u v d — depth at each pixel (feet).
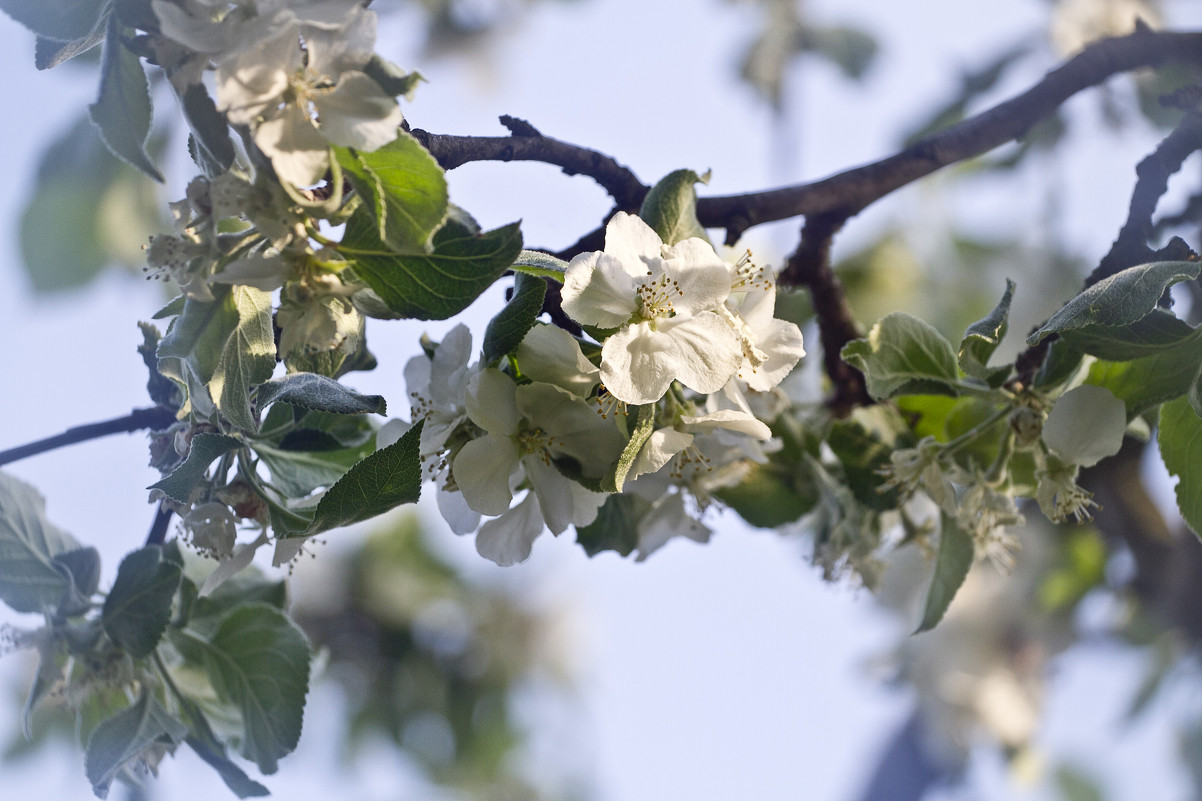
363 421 5.76
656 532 5.82
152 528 5.79
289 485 5.71
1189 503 5.65
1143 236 5.76
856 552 5.93
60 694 5.79
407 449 5.48
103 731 5.75
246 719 5.78
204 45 5.44
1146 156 5.79
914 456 5.73
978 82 8.01
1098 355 5.63
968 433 5.72
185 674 5.83
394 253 5.48
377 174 5.46
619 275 5.53
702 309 5.53
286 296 5.49
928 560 5.93
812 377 6.10
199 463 5.52
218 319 5.51
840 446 5.89
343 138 5.44
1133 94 7.41
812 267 5.97
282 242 5.46
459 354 5.60
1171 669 7.74
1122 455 7.28
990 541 5.78
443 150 5.61
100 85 5.46
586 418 5.54
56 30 5.52
